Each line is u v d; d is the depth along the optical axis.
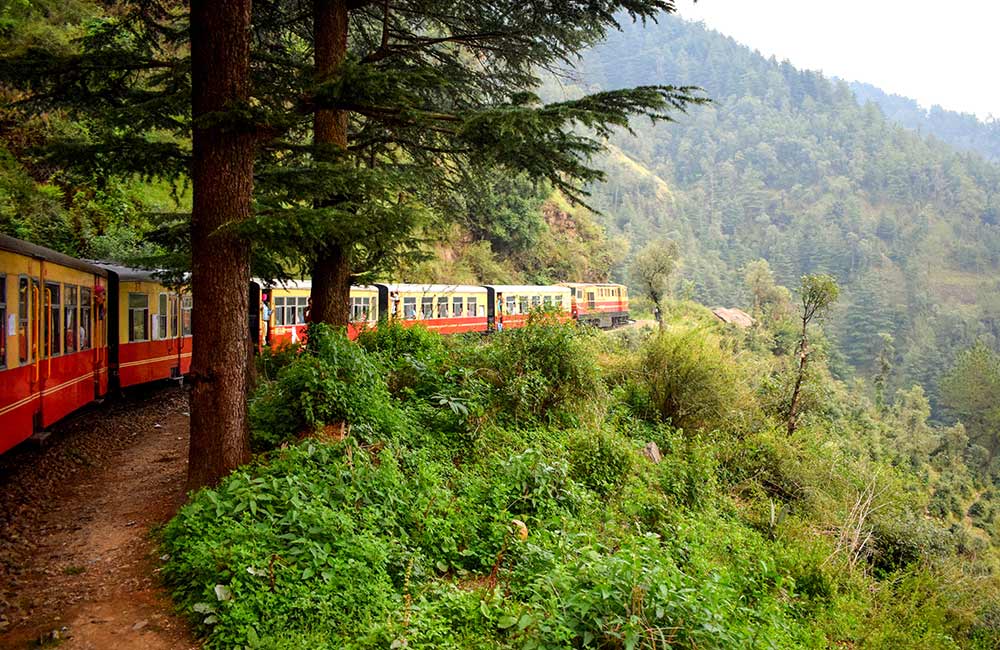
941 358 86.69
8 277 8.94
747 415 16.17
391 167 12.09
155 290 16.33
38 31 14.56
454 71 11.92
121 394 15.42
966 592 11.44
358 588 5.58
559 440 10.98
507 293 31.22
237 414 7.52
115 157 8.62
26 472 9.34
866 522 13.32
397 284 25.23
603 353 19.45
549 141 8.52
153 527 7.19
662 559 6.93
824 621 9.04
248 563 5.53
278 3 11.40
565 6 10.63
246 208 7.53
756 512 12.66
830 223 129.88
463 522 7.34
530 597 5.97
